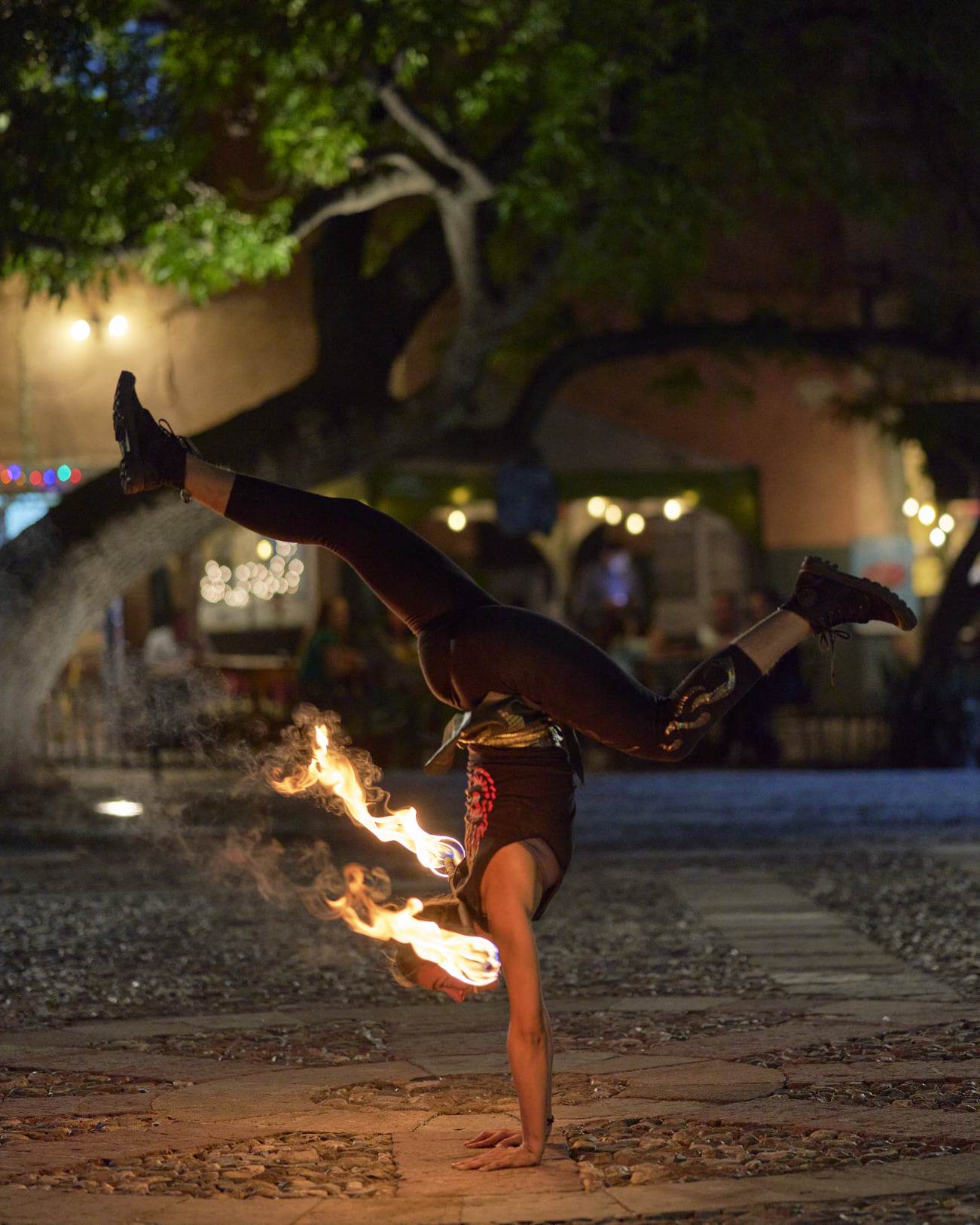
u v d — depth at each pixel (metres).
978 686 21.27
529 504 18.45
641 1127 5.44
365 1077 6.32
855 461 23.75
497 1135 5.34
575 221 15.65
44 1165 5.14
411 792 16.36
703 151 16.42
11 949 9.27
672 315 23.81
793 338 20.19
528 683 5.04
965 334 21.44
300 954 9.08
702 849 13.23
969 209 21.97
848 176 16.78
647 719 5.00
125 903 10.90
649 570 27.22
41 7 13.52
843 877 11.58
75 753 18.66
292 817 14.84
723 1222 4.42
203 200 15.27
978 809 15.29
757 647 5.00
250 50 14.23
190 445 5.06
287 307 22.12
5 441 22.00
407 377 22.75
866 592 5.01
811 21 16.36
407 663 20.34
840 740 22.50
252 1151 5.31
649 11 14.38
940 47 16.30
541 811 5.13
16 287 21.92
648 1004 7.59
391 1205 4.66
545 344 21.19
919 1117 5.48
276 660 21.73
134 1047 6.89
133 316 21.98
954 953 8.69
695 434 23.83
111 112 14.09
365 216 16.70
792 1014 7.28
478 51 16.64
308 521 5.09
